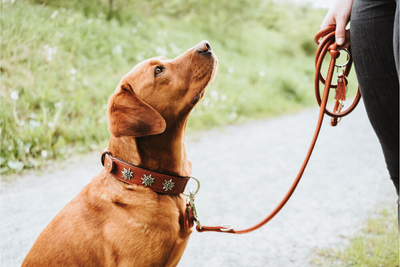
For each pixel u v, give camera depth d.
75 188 3.90
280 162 5.27
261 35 15.98
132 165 1.79
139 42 8.87
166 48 9.21
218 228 1.93
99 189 1.82
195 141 6.09
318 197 4.03
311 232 3.23
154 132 1.73
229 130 7.00
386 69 1.46
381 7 1.44
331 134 7.12
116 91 1.90
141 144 1.81
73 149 4.98
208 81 2.08
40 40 6.82
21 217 3.23
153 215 1.72
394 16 1.43
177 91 1.93
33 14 7.61
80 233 1.68
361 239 2.88
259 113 8.59
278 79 10.91
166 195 1.83
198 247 2.96
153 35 9.77
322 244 3.01
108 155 1.88
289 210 3.69
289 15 18.27
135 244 1.66
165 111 1.90
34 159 4.53
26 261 1.73
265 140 6.46
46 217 3.25
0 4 6.89
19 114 5.13
